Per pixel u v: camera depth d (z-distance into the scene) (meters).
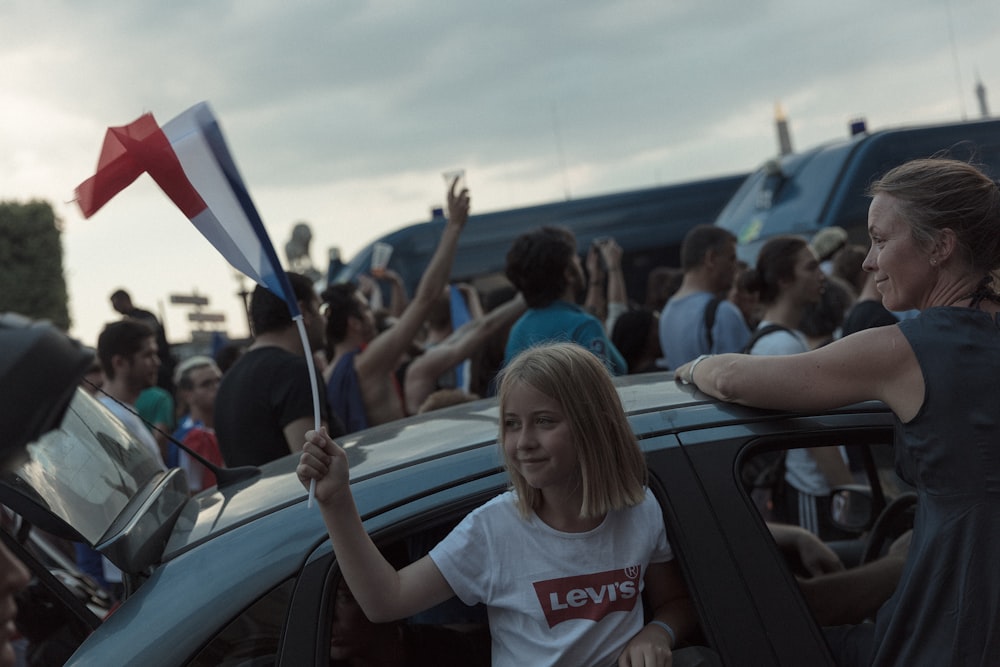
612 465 1.85
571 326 3.94
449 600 2.13
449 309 6.23
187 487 2.26
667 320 5.19
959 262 1.88
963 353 1.82
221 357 6.13
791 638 1.88
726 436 2.03
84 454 2.05
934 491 1.84
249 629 1.75
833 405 1.96
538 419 1.82
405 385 4.74
